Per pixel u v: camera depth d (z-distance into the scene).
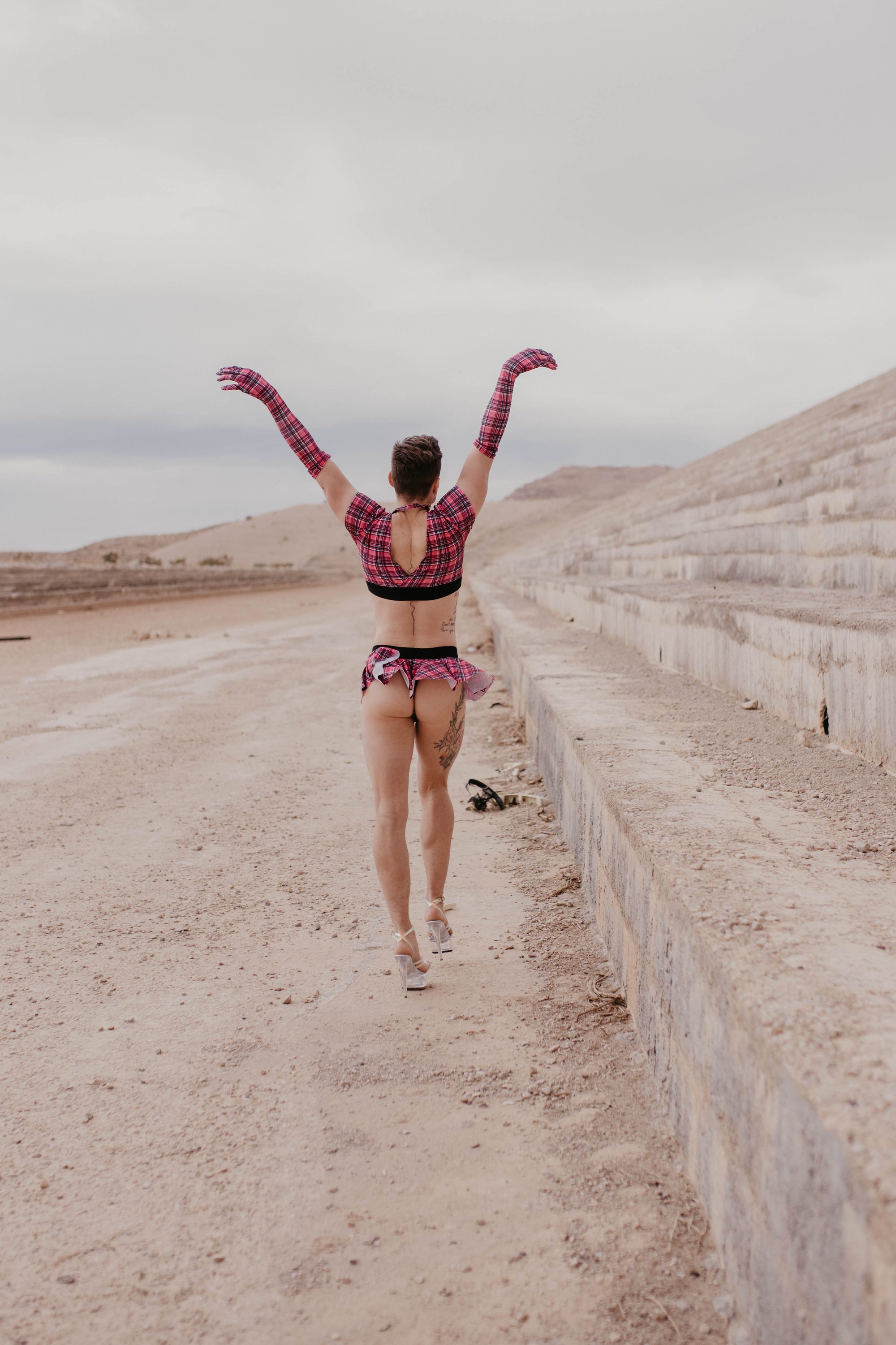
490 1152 2.30
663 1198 2.09
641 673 7.02
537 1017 2.99
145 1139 2.40
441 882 3.47
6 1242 2.03
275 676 12.23
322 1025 2.99
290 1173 2.25
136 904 4.16
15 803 5.98
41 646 17.84
